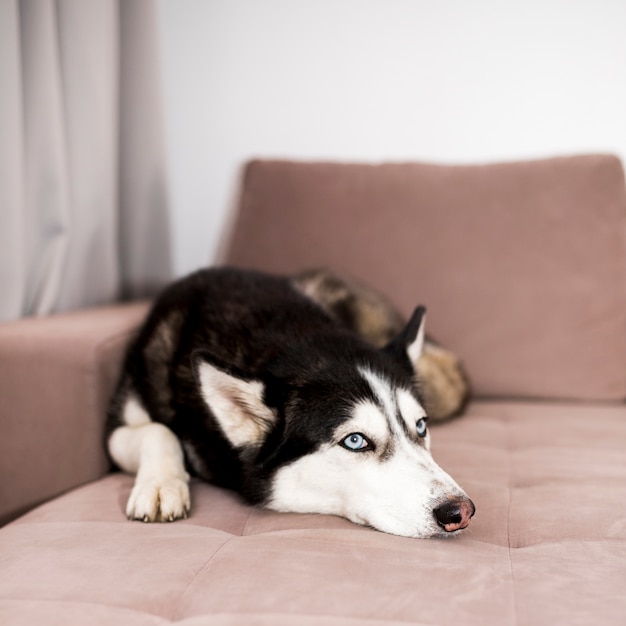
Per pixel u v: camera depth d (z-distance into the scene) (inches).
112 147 120.8
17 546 57.4
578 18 133.6
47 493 81.7
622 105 134.6
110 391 82.4
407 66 140.3
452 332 109.0
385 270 112.2
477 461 77.9
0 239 94.9
